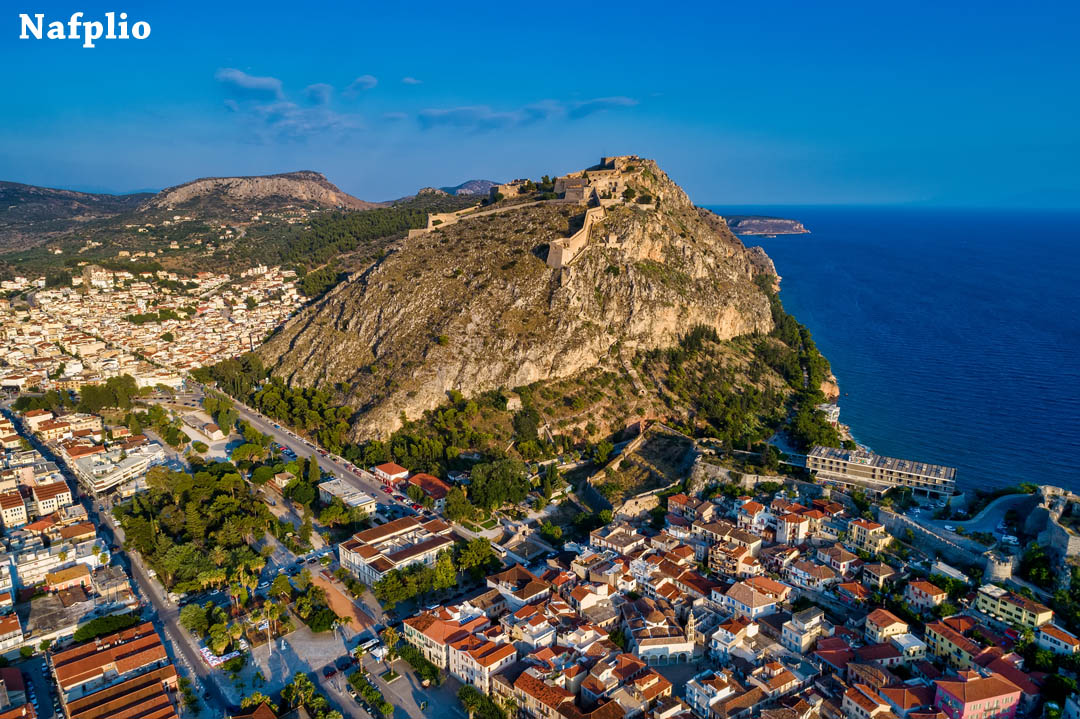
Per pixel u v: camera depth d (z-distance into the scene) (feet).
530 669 525.34
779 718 469.57
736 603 604.90
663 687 515.50
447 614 591.78
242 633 603.26
